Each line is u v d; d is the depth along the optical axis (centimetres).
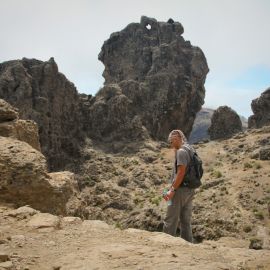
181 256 803
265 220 4694
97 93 9300
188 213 1112
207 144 8675
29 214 1133
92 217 5759
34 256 805
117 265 740
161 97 9288
